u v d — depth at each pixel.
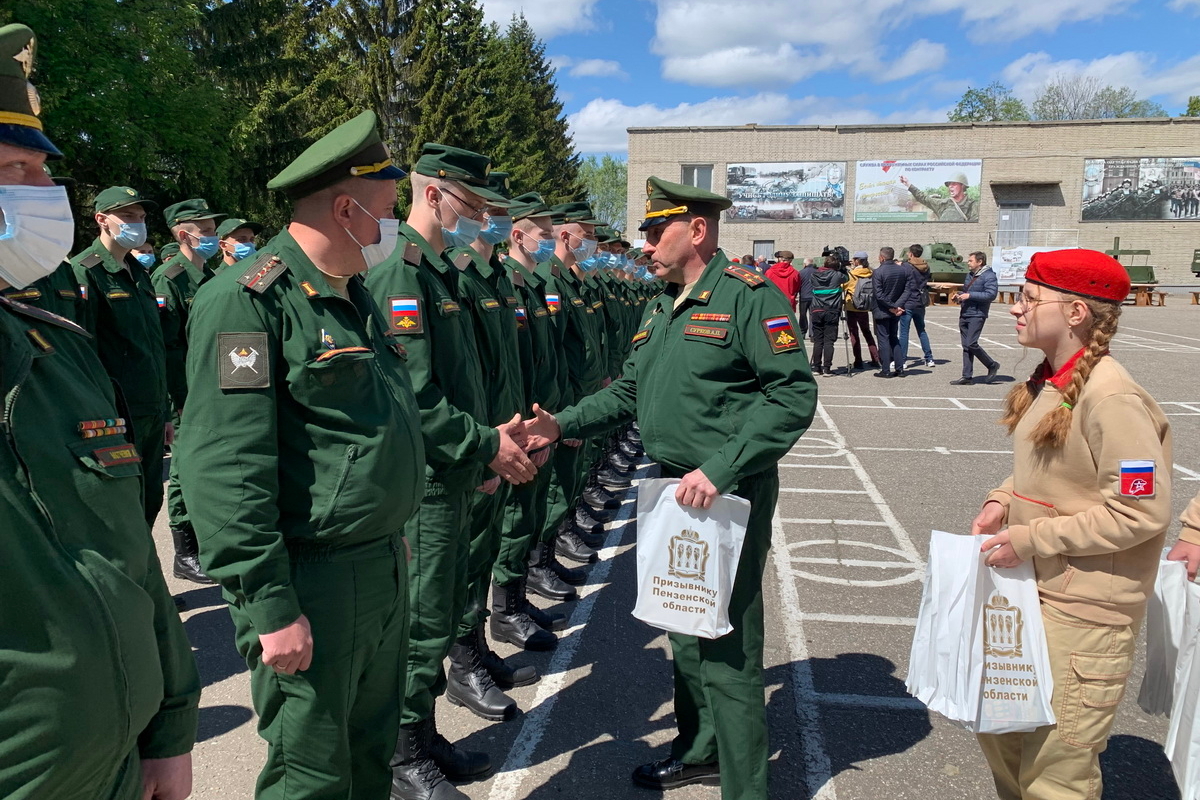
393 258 2.98
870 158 35.78
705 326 2.74
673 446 2.82
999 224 35.75
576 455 5.02
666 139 36.53
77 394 1.41
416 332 2.87
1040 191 35.53
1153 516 2.08
